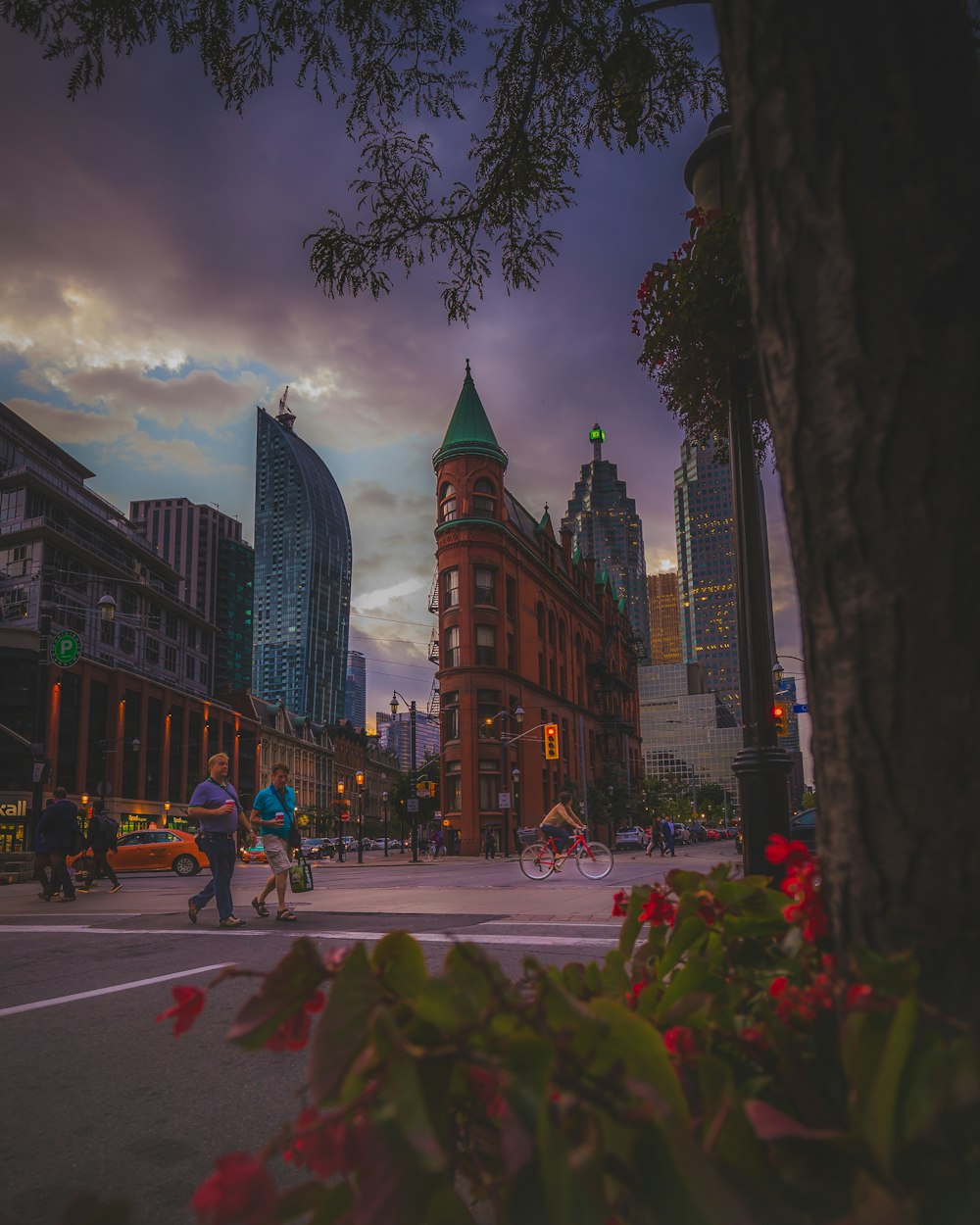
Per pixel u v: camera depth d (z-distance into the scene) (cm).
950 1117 96
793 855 162
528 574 5781
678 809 13238
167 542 18875
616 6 489
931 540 120
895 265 126
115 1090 366
